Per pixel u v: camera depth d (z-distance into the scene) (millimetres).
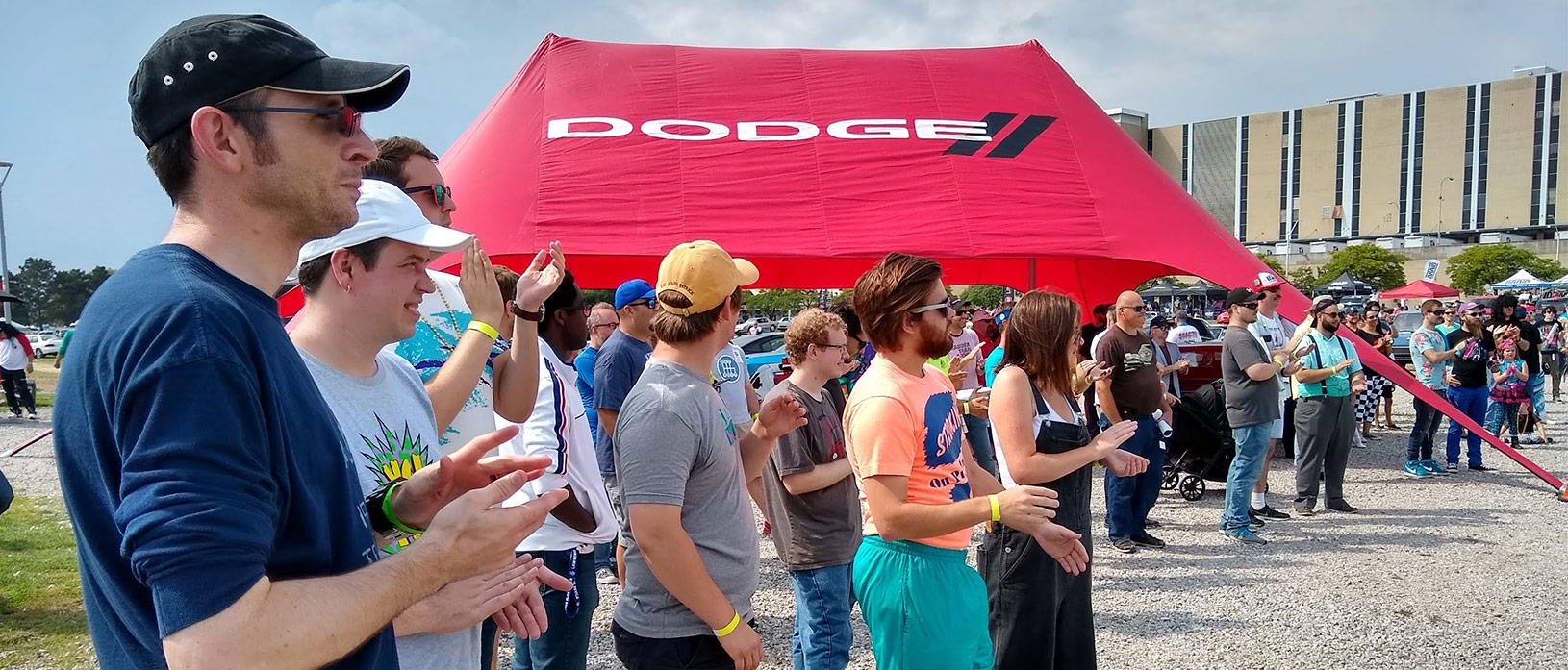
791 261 10859
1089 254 7316
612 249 6887
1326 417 6676
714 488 2270
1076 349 3057
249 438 1004
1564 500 7156
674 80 8156
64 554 5746
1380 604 4766
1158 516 6863
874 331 2525
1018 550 2877
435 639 1545
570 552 2686
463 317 2600
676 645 2266
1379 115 88062
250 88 1129
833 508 3221
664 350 2309
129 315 993
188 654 892
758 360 13625
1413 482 8109
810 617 3209
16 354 14469
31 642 4172
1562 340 16953
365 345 1617
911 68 8602
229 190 1148
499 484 1196
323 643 979
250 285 1156
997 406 2912
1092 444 2814
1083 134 8297
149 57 1135
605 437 4676
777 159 7602
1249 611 4668
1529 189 81625
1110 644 4250
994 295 48531
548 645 2697
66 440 1018
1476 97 83750
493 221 6988
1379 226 88562
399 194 1686
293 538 1112
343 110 1224
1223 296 39125
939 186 7551
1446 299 32219
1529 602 4770
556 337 3518
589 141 7543
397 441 1630
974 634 2527
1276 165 92750
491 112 8203
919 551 2484
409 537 1508
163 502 909
